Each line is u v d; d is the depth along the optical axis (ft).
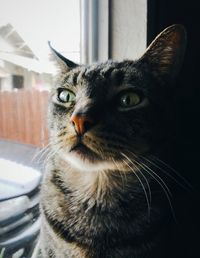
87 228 0.56
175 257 0.60
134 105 0.54
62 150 0.55
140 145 0.54
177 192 0.63
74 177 0.59
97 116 0.51
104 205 0.57
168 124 0.59
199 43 0.73
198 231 0.65
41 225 0.61
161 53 0.56
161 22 0.67
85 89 0.55
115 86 0.54
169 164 0.61
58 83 0.60
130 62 0.57
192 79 0.71
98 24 0.67
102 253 0.54
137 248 0.54
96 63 0.60
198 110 0.71
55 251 0.57
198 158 0.70
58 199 0.60
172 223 0.59
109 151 0.51
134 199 0.57
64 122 0.55
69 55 0.72
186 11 0.70
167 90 0.58
